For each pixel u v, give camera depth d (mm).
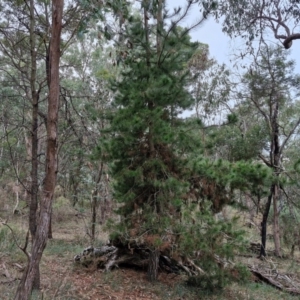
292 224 15242
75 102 11961
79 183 14852
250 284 9070
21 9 8820
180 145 7973
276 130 14633
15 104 10570
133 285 7836
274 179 7363
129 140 7633
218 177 7484
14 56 9312
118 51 7891
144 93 7555
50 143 4137
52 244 11242
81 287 7172
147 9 7273
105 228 7953
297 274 11203
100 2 5332
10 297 5508
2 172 13031
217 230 7281
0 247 8086
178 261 8484
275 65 14016
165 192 7570
